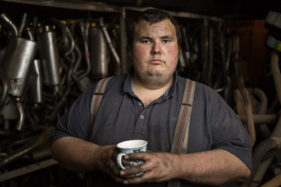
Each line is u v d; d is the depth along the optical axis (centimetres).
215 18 292
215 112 97
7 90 144
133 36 98
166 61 95
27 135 192
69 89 195
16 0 147
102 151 87
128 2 200
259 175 166
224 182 88
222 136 95
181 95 100
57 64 175
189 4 235
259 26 322
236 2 267
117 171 77
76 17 219
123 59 208
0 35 169
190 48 273
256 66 328
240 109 197
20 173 158
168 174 77
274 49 181
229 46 293
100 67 199
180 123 94
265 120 188
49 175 202
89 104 106
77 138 100
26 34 160
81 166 92
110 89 107
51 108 195
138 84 105
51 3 162
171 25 97
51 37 169
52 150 104
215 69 307
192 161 82
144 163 74
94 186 101
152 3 212
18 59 150
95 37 197
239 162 88
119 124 98
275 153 167
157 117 96
